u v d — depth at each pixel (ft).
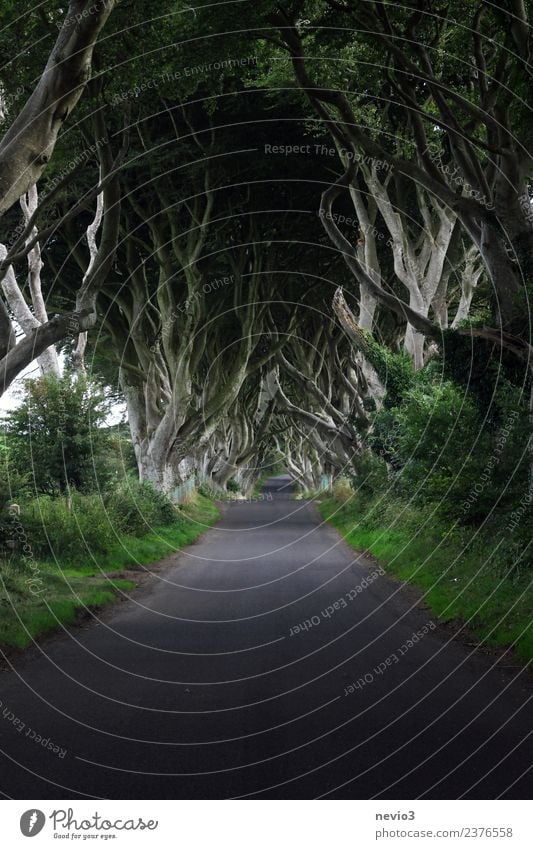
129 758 21.22
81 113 62.69
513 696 27.27
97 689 29.40
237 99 103.50
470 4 66.08
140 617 47.09
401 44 67.26
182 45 60.95
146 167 112.47
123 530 86.12
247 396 221.25
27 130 43.55
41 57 58.34
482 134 81.46
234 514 164.86
